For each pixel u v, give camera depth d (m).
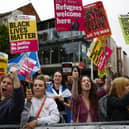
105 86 3.60
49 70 23.95
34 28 4.31
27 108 2.83
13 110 2.56
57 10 3.53
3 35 15.63
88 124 2.45
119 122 2.45
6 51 15.37
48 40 24.31
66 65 4.18
